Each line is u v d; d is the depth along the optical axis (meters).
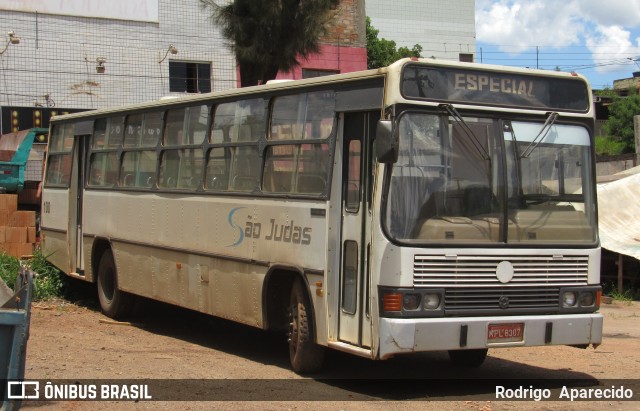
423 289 7.51
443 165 7.77
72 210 14.23
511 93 8.15
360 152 8.10
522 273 7.92
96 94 21.11
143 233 11.96
